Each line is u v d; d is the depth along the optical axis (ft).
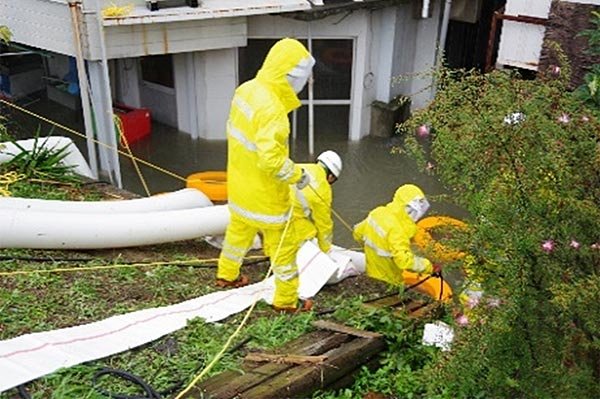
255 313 13.98
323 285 15.90
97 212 16.92
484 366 9.37
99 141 26.32
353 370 12.30
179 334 12.37
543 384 9.07
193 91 31.14
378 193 28.78
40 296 13.28
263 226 13.55
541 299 8.90
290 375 11.09
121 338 11.77
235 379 10.87
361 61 31.30
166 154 31.17
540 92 9.30
